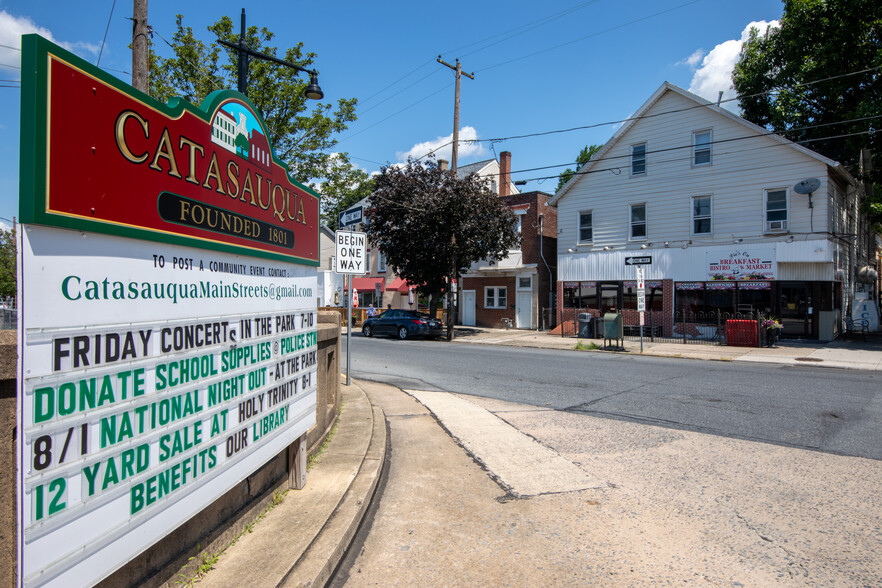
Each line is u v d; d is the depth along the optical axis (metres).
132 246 2.48
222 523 3.43
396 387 10.67
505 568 3.60
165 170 2.71
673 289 21.53
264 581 3.00
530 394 9.75
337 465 5.25
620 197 23.02
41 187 1.97
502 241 25.22
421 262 24.00
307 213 4.78
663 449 6.29
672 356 16.28
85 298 2.21
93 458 2.25
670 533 4.12
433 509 4.62
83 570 2.19
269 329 3.95
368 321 25.48
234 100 3.43
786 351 16.89
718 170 20.44
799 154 18.69
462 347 19.14
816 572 3.53
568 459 5.97
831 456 5.96
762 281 19.55
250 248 3.62
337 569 3.55
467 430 7.23
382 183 24.50
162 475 2.67
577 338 22.72
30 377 1.96
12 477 2.06
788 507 4.58
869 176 20.95
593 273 23.73
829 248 18.22
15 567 2.06
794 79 22.89
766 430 7.09
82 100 2.19
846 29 20.27
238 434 3.44
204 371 3.05
